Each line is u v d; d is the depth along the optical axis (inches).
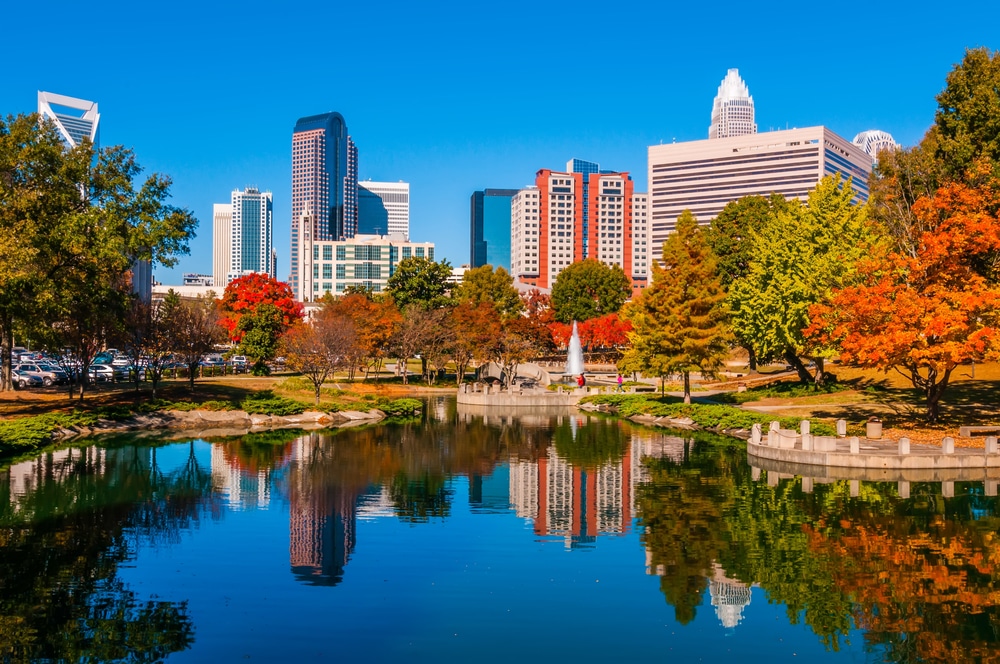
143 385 2694.4
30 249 1679.4
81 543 971.3
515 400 2866.6
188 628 710.5
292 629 709.9
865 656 661.3
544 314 5078.7
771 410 2201.0
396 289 4224.9
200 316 2541.8
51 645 676.1
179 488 1309.1
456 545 974.4
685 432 2092.8
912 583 830.5
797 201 2854.3
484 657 655.8
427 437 1990.7
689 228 2925.7
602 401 2755.9
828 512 1135.0
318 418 2309.3
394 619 734.5
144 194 2132.1
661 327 2507.4
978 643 685.3
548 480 1390.3
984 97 2303.2
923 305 1581.0
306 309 6781.5
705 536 1013.8
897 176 2487.7
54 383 2719.0
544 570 876.6
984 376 2417.6
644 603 777.6
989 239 1611.7
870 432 1624.0
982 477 1396.4
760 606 768.3
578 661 650.2
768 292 2428.6
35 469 1475.1
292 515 1122.0
